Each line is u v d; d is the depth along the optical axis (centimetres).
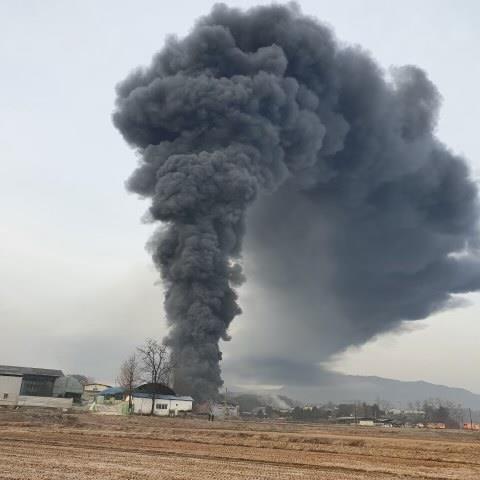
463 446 2361
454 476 1423
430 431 4866
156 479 1167
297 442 2527
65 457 1559
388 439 2769
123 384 7244
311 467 1544
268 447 2217
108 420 4000
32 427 3055
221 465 1489
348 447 2266
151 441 2322
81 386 7744
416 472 1486
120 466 1377
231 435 2792
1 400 6300
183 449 1959
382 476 1390
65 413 4866
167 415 5422
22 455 1577
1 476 1153
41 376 7575
